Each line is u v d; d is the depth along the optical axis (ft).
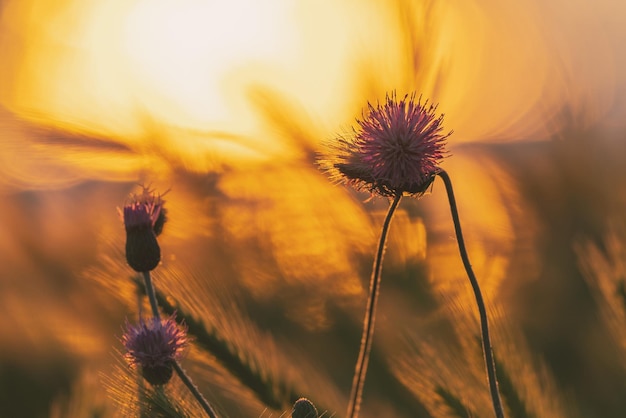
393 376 3.81
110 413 3.53
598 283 3.86
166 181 4.43
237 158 4.48
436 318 3.82
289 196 4.47
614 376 4.06
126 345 2.81
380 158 2.64
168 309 3.32
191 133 4.38
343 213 4.48
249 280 4.43
